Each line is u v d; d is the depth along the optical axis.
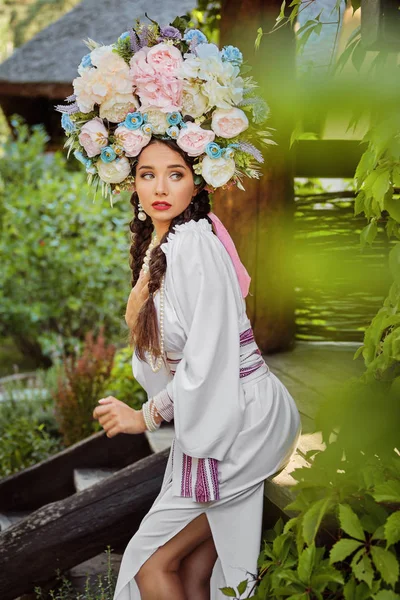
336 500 1.85
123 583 2.19
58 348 8.70
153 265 2.12
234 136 2.15
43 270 8.81
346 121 1.07
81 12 8.91
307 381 3.61
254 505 2.17
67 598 3.20
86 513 3.08
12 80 8.34
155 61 2.09
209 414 2.04
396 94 1.02
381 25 2.00
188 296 2.06
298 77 1.11
